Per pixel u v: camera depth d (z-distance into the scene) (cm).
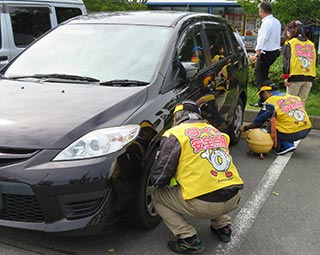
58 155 284
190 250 315
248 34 1962
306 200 416
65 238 330
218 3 2042
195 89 409
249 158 538
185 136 295
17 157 286
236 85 541
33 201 285
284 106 535
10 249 313
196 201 295
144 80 363
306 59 621
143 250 319
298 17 905
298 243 337
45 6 669
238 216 379
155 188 316
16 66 412
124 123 310
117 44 407
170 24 422
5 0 600
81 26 445
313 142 616
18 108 321
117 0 1138
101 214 289
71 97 337
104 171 285
